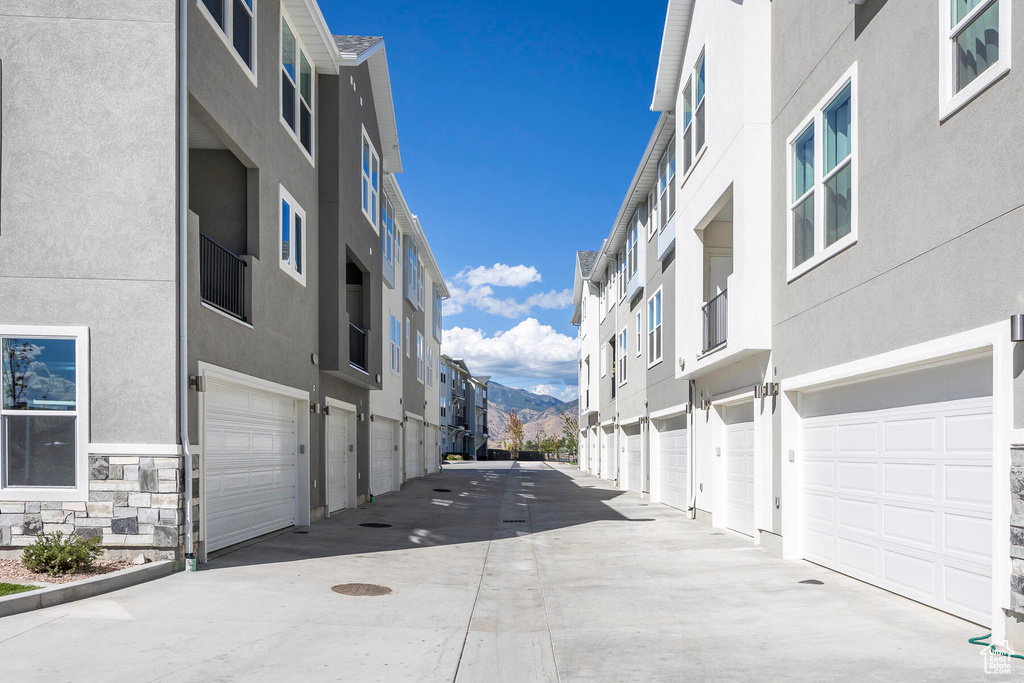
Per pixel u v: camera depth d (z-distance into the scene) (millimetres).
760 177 11406
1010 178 5961
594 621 7305
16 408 8531
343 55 14828
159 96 8758
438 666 5770
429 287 36375
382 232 21953
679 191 15906
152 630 6371
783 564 10078
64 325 8555
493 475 37062
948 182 6820
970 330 6449
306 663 5680
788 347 10531
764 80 11484
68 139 8664
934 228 7047
